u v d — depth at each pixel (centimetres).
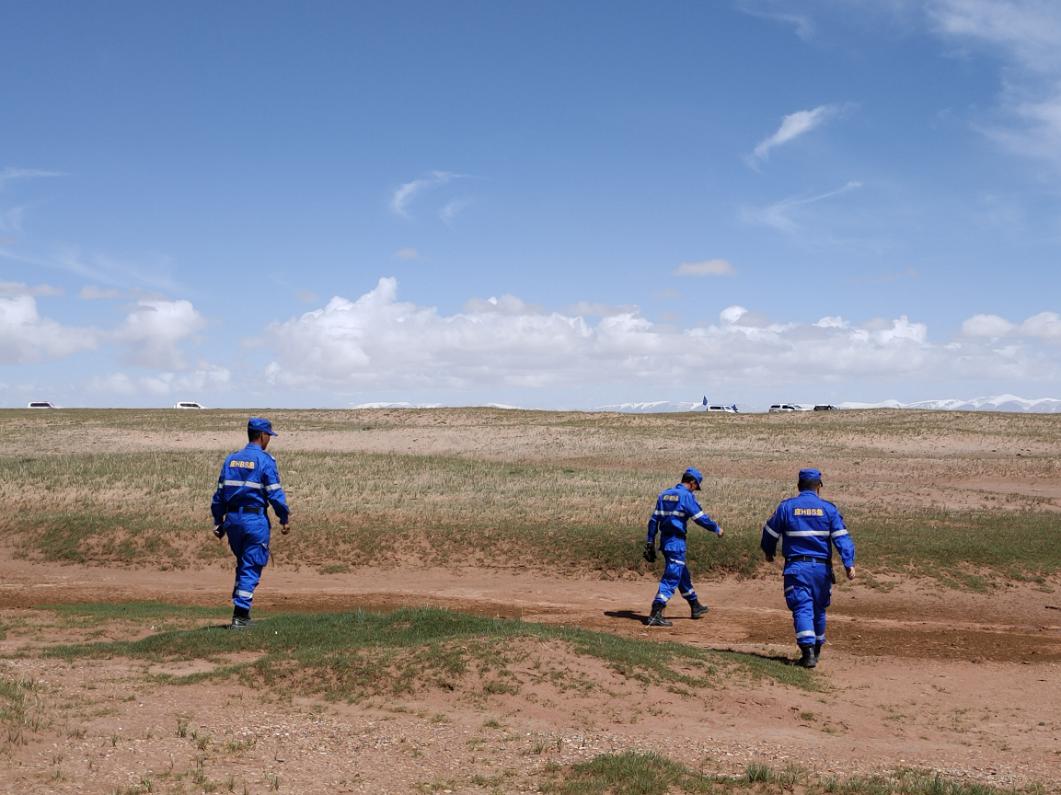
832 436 5638
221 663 1019
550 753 702
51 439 5706
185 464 3466
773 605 1734
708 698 897
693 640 1330
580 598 1773
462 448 5438
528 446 5428
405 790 605
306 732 739
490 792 607
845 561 1091
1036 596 1798
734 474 4300
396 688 880
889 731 840
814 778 651
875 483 3778
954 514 2642
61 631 1302
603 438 5716
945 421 6300
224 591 1850
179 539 2289
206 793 573
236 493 1219
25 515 2517
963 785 639
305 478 3145
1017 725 877
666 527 1474
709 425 6350
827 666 1123
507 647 961
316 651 995
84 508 2575
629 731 783
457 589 1872
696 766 680
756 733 796
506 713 822
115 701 812
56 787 559
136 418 7006
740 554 2055
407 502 2684
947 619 1622
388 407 8062
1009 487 3878
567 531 2267
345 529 2331
